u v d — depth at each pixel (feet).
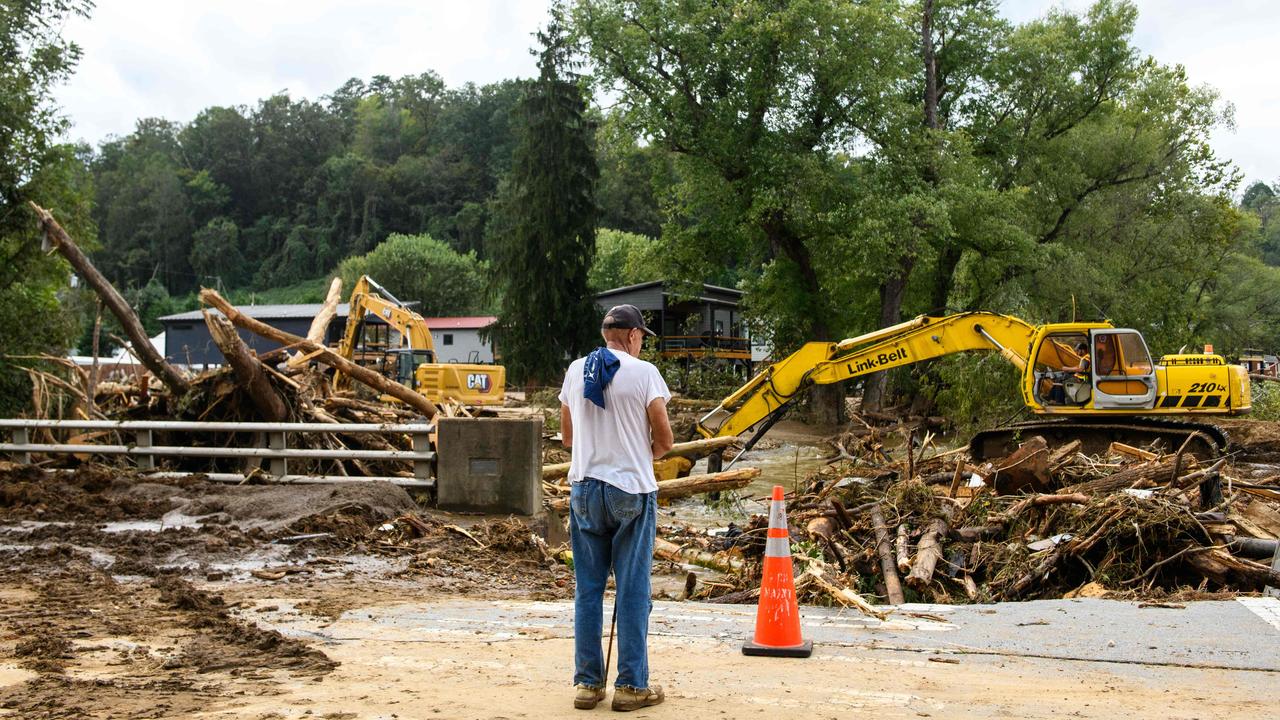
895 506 34.91
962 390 87.81
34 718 13.98
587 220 168.25
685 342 175.11
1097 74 133.80
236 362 44.34
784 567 19.60
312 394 50.85
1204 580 27.76
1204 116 137.90
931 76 128.57
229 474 42.24
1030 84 132.05
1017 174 131.85
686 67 121.49
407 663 18.12
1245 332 182.09
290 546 32.55
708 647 20.21
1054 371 58.85
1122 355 57.41
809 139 121.19
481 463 39.19
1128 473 36.01
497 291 173.78
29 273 91.71
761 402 62.90
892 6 115.75
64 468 45.44
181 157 499.51
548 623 22.74
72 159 92.17
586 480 15.30
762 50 117.70
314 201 461.78
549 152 166.40
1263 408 93.71
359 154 475.31
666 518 50.70
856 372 61.67
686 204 133.08
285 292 399.24
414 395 53.88
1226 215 143.02
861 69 116.26
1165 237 130.72
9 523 34.40
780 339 134.31
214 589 26.91
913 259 122.83
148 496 38.37
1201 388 55.62
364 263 319.27
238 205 471.21
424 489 40.91
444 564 31.86
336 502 36.63
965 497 39.14
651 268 134.51
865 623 23.04
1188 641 20.12
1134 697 15.87
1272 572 26.84
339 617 23.30
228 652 18.85
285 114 507.71
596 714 14.51
